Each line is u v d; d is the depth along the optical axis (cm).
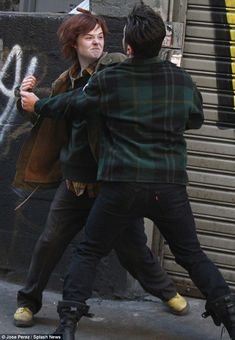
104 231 363
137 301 470
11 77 486
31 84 389
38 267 416
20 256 496
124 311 452
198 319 439
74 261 374
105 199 357
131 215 359
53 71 472
